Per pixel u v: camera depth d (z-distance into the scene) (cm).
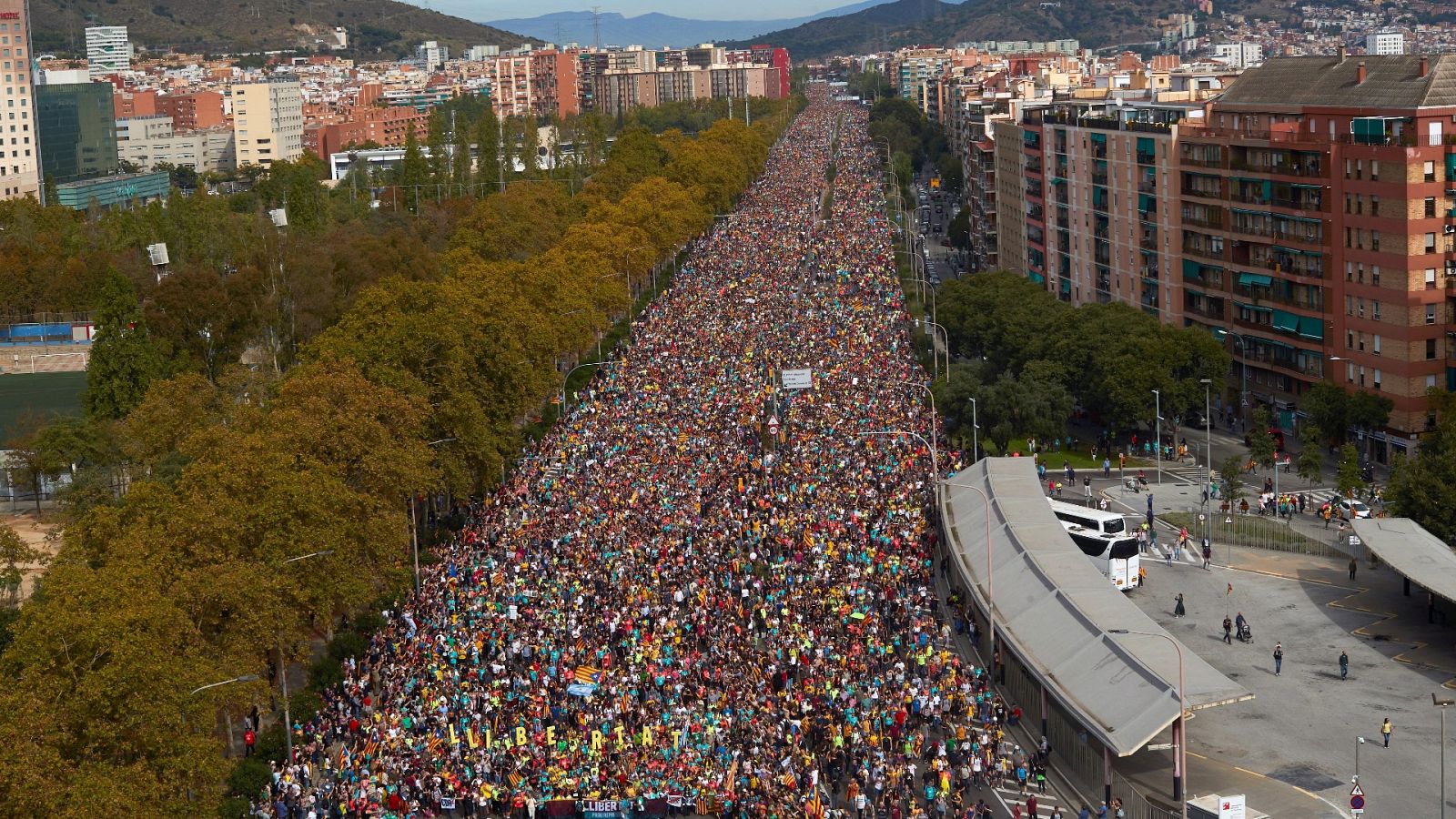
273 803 11981
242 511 13800
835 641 14388
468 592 16100
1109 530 16675
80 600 11338
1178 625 15512
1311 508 19438
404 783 12075
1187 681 11725
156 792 10306
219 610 12650
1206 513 18625
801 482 19375
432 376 19612
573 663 13938
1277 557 17650
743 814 11531
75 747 10681
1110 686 12081
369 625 15588
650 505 18550
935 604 15675
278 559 13625
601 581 15950
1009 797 11831
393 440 16650
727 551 16850
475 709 13225
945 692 13288
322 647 15762
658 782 11850
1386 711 13188
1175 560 17625
